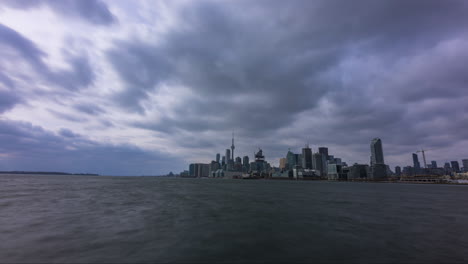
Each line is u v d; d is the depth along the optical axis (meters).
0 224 25.69
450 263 15.78
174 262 15.20
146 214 32.62
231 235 22.00
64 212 33.53
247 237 21.36
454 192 114.12
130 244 18.78
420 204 52.84
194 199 55.06
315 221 29.55
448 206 49.44
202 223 27.14
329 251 17.78
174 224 26.33
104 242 19.23
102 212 33.84
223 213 34.84
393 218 32.72
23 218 29.03
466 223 29.67
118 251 17.16
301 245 19.17
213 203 47.56
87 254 16.50
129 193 69.12
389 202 56.25
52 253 16.64
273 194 78.38
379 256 16.91
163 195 64.25
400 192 107.00
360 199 63.69
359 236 22.30
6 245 18.31
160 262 15.18
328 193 89.31
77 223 26.33
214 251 17.39
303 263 15.34
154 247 18.12
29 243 18.83
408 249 18.56
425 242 20.55
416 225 28.02
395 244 19.83
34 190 74.69
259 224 27.19
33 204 41.72
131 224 26.03
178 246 18.45
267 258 16.12
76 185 110.81
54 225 25.25
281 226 26.33
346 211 38.88
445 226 27.67
